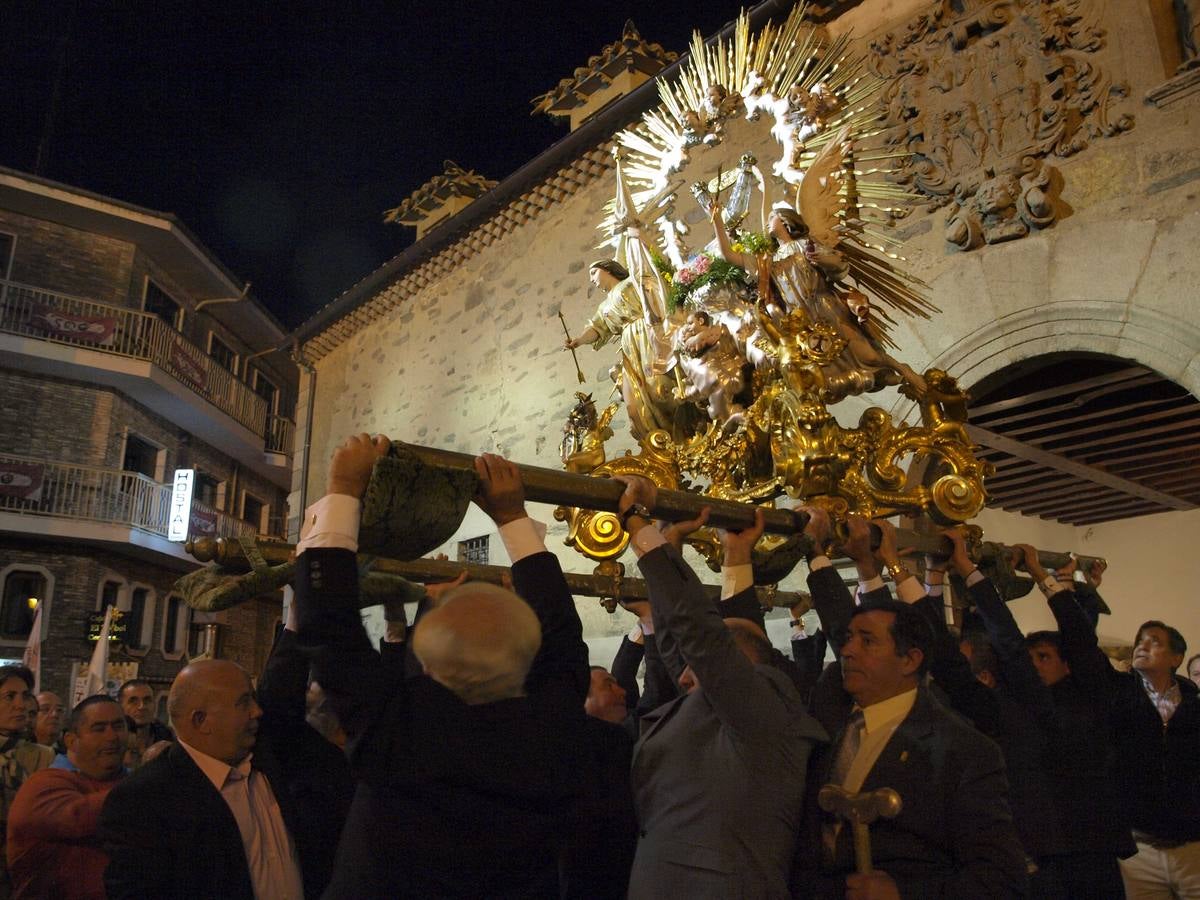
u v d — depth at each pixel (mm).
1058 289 5664
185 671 2508
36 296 16672
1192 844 3943
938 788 2180
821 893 2215
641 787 2229
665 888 2051
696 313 5051
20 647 15586
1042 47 5934
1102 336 5469
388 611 3387
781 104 5605
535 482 2473
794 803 2076
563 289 9352
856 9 6930
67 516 15828
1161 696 4215
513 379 9727
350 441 2102
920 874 2125
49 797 3076
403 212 13258
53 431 16453
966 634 4336
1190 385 5105
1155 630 4211
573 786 1823
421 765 1728
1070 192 5723
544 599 2021
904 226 6441
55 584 16062
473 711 1787
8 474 15438
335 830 2609
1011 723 3320
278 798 2535
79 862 3029
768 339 4621
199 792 2361
